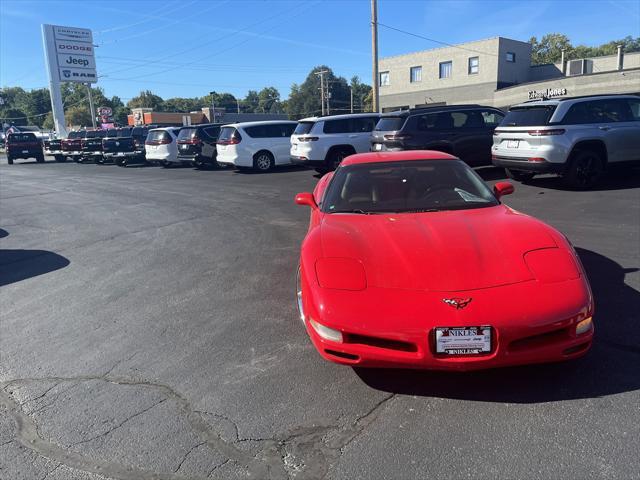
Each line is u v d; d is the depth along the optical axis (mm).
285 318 4238
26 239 8031
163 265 6098
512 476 2271
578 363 3199
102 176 18875
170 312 4527
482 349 2725
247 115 73625
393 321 2758
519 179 10352
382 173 4441
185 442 2648
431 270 3012
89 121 92438
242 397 3055
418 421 2723
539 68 40062
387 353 2783
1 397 3203
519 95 32688
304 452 2523
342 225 3744
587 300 2852
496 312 2727
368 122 14328
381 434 2629
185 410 2949
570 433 2537
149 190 13617
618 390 2885
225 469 2430
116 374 3436
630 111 9305
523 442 2494
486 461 2377
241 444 2611
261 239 7160
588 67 36500
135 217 9547
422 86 43125
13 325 4426
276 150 16609
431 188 4211
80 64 41000
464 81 40281
